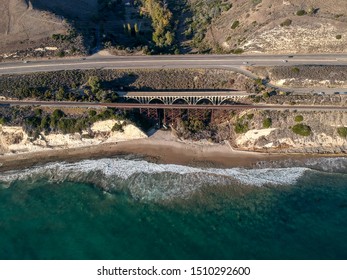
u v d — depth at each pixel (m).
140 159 82.25
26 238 64.56
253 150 82.94
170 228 65.69
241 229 65.00
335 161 79.25
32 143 84.38
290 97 85.56
